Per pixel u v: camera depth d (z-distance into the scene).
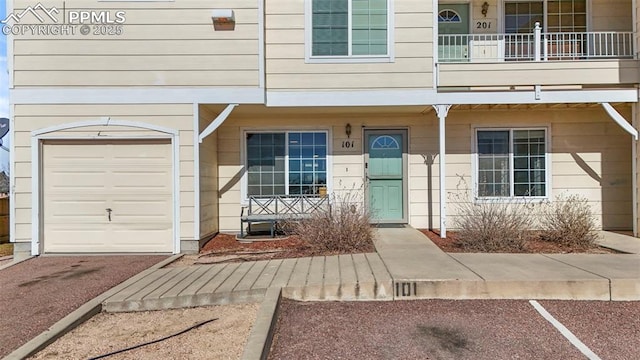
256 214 8.48
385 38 7.89
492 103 7.87
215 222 8.75
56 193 7.44
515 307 4.34
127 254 7.38
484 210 7.13
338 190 9.12
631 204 8.86
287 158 9.15
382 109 8.44
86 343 3.55
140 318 4.16
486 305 4.41
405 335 3.69
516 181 9.03
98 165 7.47
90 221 7.46
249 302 4.54
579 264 5.43
